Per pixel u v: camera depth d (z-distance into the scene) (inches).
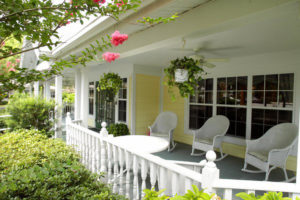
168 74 116.5
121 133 200.4
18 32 47.4
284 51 149.3
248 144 140.9
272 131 145.2
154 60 202.5
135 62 221.1
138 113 238.5
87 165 122.9
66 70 225.8
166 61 206.7
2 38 52.4
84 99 225.8
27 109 194.1
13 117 194.5
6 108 195.2
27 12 46.0
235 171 144.3
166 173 65.5
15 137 120.1
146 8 72.2
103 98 288.4
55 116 211.6
